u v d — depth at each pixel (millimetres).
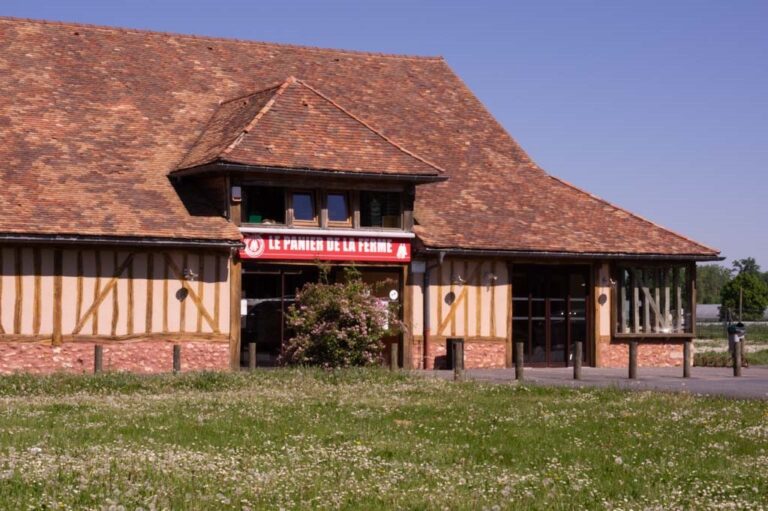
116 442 13047
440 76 35000
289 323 25188
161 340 24953
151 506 9062
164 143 28078
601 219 31219
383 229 27359
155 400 18500
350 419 16250
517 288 29703
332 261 26719
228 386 21188
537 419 16594
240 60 32375
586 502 10133
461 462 12430
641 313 31000
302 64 33156
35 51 29562
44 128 27125
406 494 10195
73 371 24016
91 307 24297
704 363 31859
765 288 75250
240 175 25734
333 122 27703
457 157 31766
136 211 25250
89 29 31094
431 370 27500
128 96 29297
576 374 24875
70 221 24172
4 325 23500
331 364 24797
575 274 30469
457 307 28422
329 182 26641
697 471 12125
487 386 21906
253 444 13398
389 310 25766
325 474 11133
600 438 14641
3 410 16625
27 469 10680
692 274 31469
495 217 29703
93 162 26578
